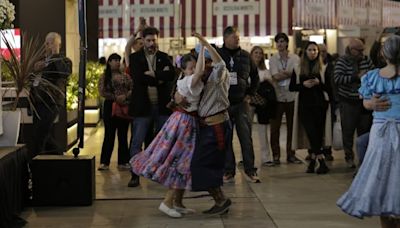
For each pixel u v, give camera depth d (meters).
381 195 4.78
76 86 11.37
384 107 4.84
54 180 6.56
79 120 6.85
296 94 9.00
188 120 6.02
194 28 11.05
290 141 9.55
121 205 6.68
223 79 5.98
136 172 6.13
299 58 9.44
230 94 7.63
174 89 7.30
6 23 7.01
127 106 8.84
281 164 9.49
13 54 6.71
